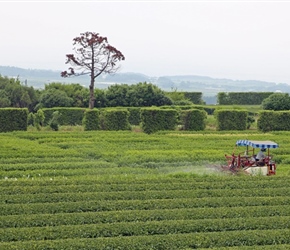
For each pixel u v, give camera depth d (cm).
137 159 7456
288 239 4097
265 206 4922
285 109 12962
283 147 8650
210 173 6644
